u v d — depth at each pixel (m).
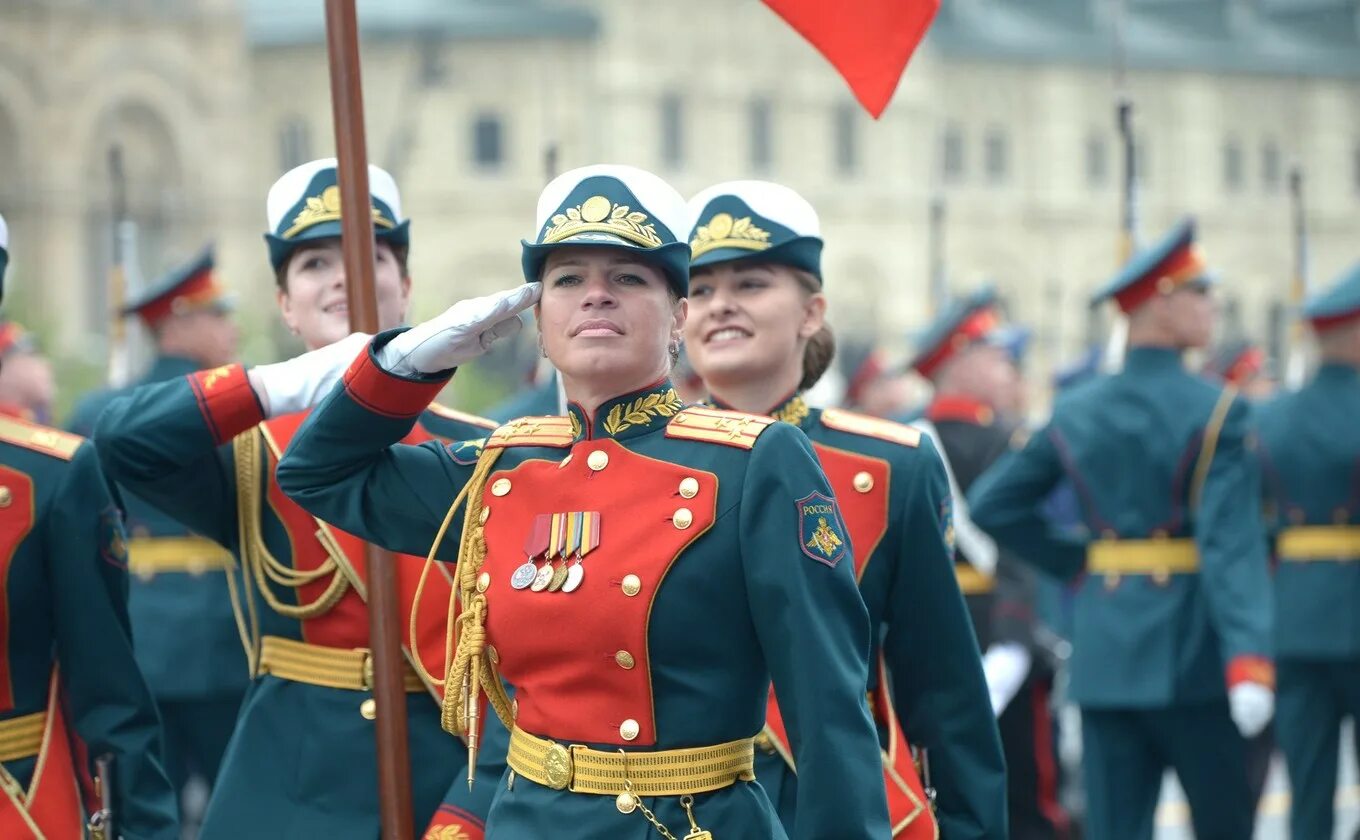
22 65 149.12
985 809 13.90
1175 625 21.19
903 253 182.75
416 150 165.38
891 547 14.19
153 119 156.75
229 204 158.88
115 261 31.58
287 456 11.99
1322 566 25.42
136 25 154.62
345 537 14.37
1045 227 191.62
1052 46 192.12
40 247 149.88
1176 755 21.44
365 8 165.88
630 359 11.12
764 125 177.88
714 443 11.05
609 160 169.12
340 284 15.38
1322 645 25.19
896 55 15.02
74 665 13.73
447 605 14.24
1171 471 21.23
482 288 167.38
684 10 172.25
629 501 11.00
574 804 10.86
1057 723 29.11
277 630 14.70
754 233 14.53
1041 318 191.25
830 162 180.50
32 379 31.94
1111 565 21.59
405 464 11.95
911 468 14.32
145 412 13.38
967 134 189.75
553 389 24.58
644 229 11.05
